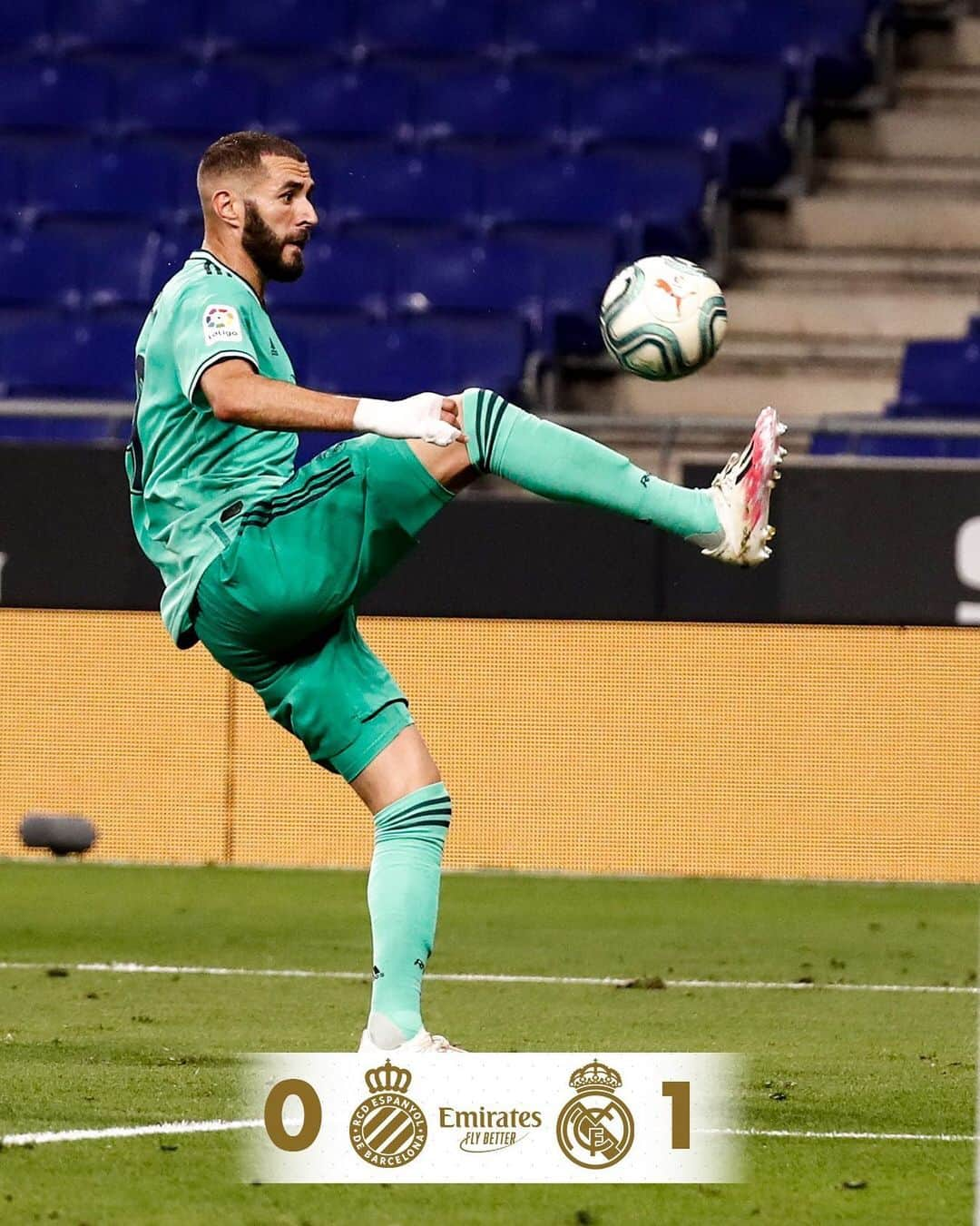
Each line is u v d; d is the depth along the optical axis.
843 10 60.16
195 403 14.18
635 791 39.47
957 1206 12.65
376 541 14.22
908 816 39.03
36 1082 16.70
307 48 59.50
